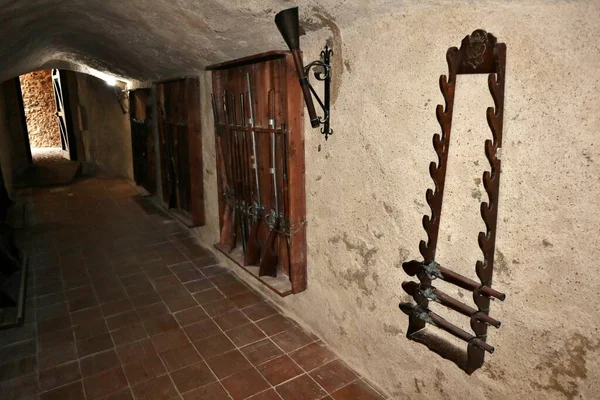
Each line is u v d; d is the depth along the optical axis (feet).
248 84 8.46
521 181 4.17
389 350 6.37
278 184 8.16
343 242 6.89
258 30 7.13
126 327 8.63
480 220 4.69
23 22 8.38
